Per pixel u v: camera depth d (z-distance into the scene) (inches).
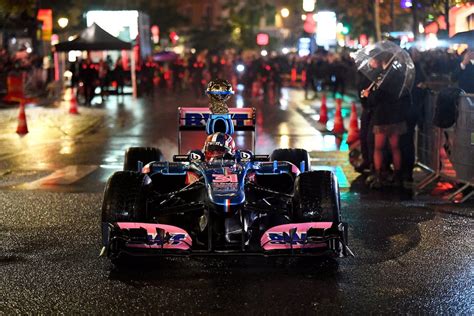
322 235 303.3
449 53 872.3
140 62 1847.9
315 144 791.7
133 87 1640.0
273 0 4239.7
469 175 467.2
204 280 301.0
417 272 313.4
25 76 1588.3
